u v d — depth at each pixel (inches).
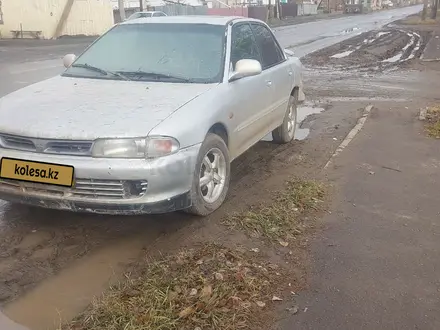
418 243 163.9
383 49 919.0
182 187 158.1
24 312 125.8
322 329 120.6
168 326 116.9
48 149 151.3
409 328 121.8
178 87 182.2
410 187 212.4
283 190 205.0
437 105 394.0
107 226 171.5
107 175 147.1
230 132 191.2
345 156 253.6
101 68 202.4
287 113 274.8
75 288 136.0
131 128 150.5
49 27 1243.8
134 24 221.5
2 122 158.9
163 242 160.6
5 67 628.7
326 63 723.4
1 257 150.3
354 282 140.6
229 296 129.0
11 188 155.9
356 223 177.0
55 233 165.9
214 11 1899.6
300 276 142.9
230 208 186.4
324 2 3558.1
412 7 5467.5
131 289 132.1
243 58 215.8
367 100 432.8
